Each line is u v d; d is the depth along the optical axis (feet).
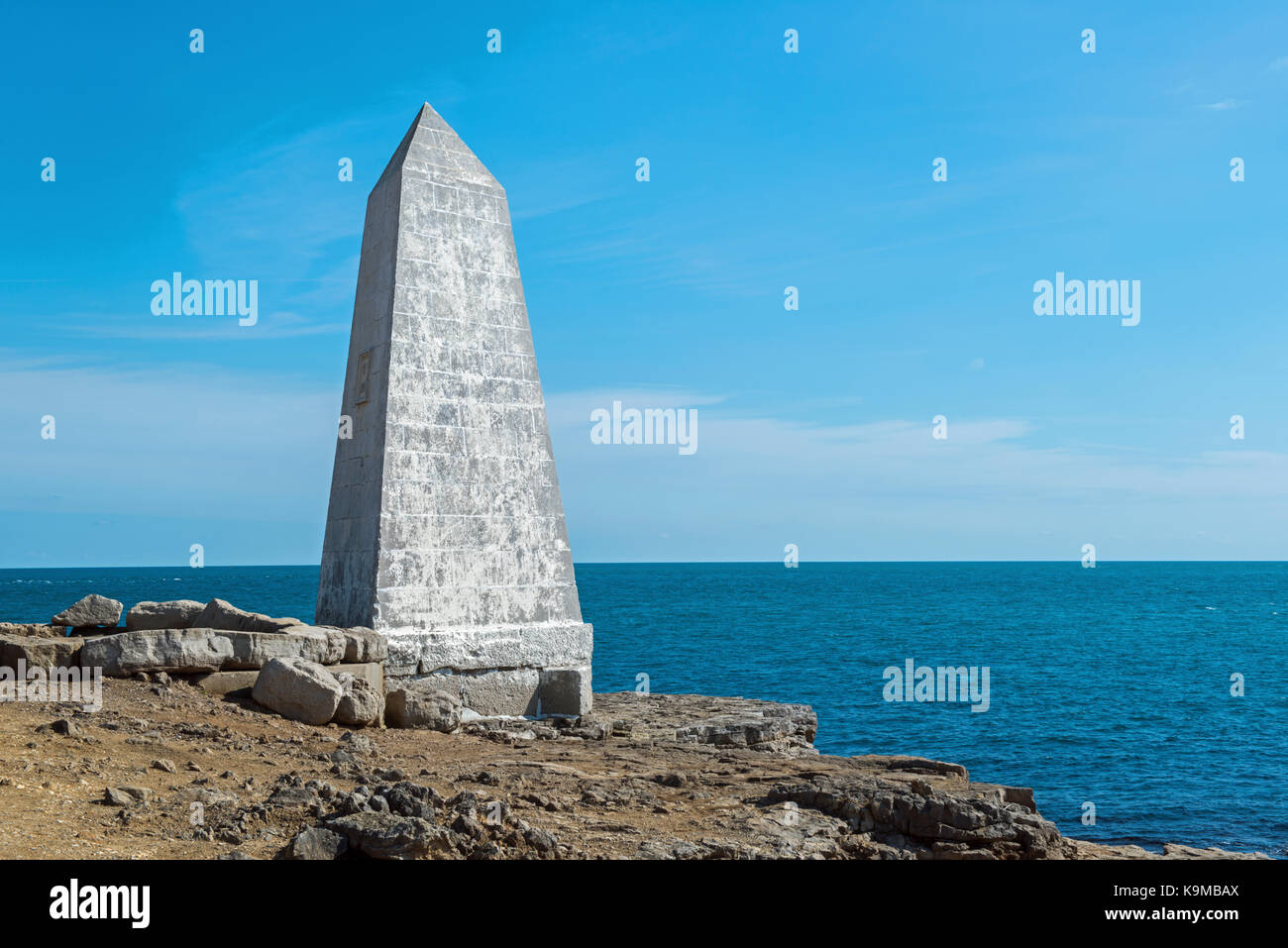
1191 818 95.91
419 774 42.29
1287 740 133.69
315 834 28.58
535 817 35.22
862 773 49.06
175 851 28.78
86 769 36.35
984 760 120.57
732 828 36.55
